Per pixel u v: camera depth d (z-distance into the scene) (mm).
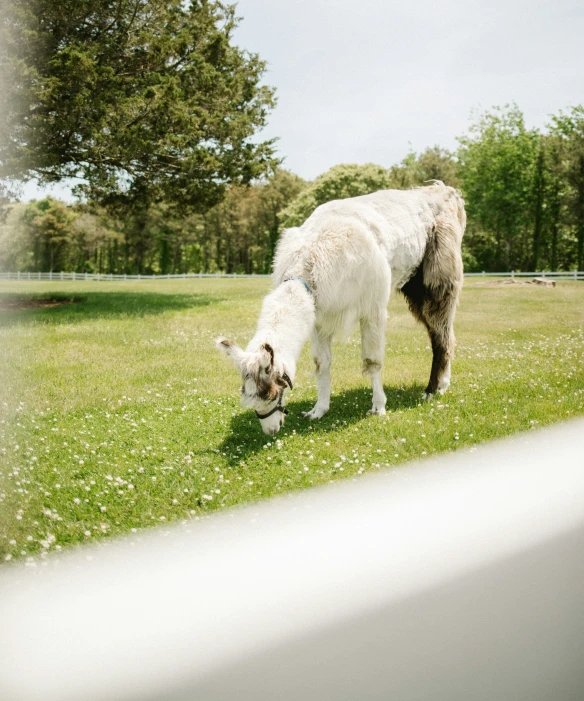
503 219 52000
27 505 4512
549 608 2943
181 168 20641
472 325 14320
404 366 9555
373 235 6723
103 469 5270
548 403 6945
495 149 51344
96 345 11672
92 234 74375
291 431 6320
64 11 18547
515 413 6641
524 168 50312
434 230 7715
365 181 58688
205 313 16844
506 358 9922
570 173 41969
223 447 5828
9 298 23484
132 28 20656
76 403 7500
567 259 53875
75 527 4203
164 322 15016
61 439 6129
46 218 75438
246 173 22500
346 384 8430
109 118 18297
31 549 3908
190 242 75312
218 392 7949
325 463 5281
